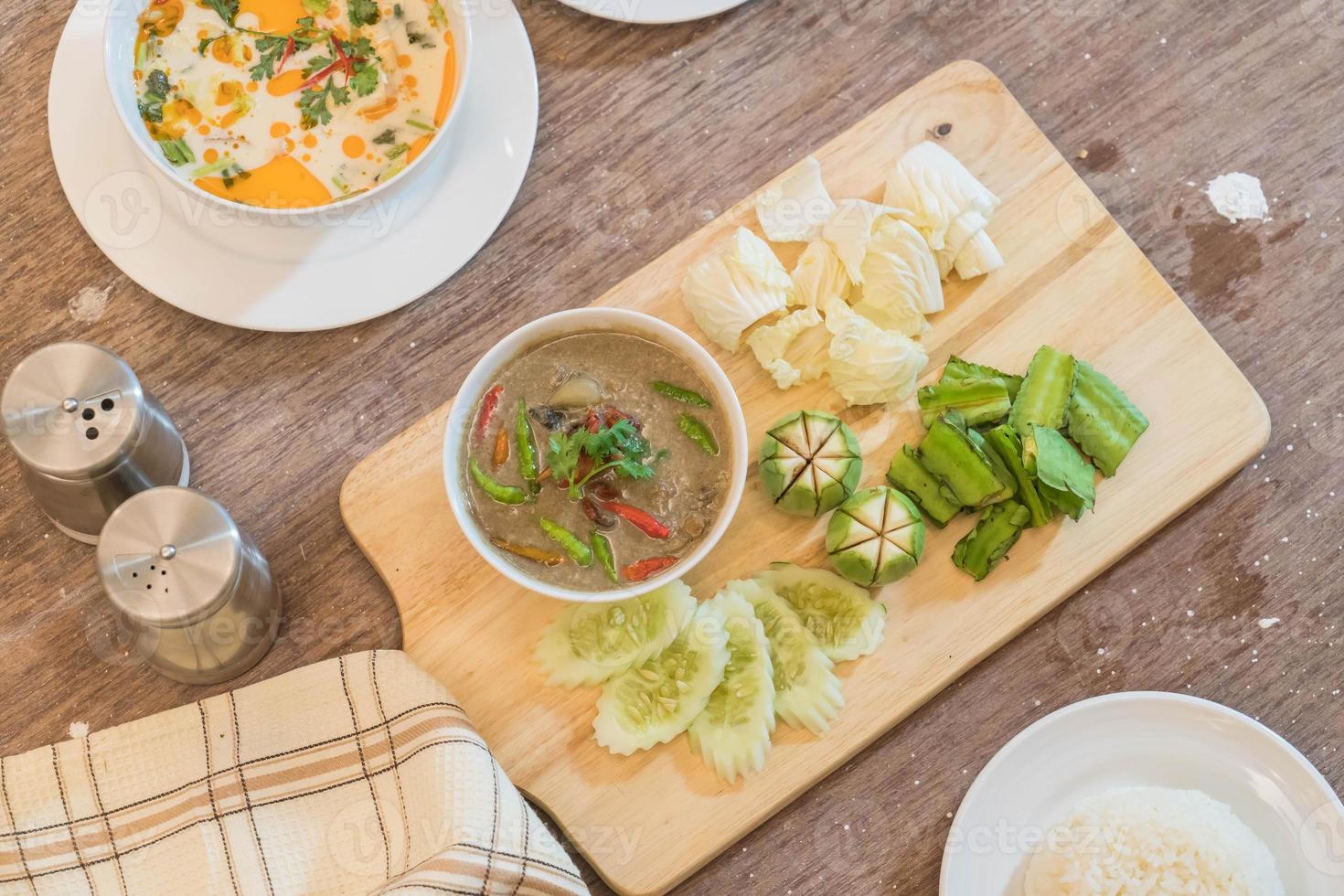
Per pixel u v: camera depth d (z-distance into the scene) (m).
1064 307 1.05
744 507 1.01
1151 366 1.04
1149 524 1.01
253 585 0.95
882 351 0.99
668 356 0.98
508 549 0.94
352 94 1.01
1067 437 1.01
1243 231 1.10
